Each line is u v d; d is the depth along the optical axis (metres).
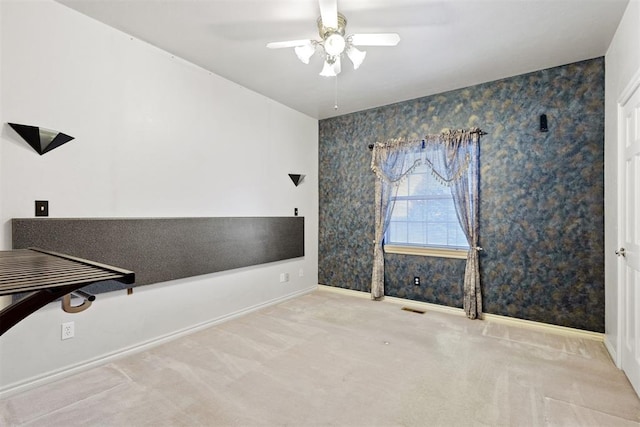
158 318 2.84
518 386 2.14
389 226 4.25
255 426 1.75
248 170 3.77
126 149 2.64
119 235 2.55
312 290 4.83
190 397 2.02
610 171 2.67
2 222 2.02
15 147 2.07
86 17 2.39
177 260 2.97
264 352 2.67
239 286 3.65
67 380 2.21
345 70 3.23
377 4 2.20
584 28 2.48
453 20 2.39
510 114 3.38
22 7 2.09
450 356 2.60
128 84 2.65
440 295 3.83
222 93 3.45
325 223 4.91
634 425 1.75
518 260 3.34
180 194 3.05
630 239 2.21
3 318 0.86
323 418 1.82
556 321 3.14
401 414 1.86
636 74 2.04
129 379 2.23
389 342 2.88
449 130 3.72
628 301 2.24
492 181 3.48
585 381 2.20
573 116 3.05
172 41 2.75
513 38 2.63
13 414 1.84
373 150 4.31
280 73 3.33
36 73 2.15
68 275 1.00
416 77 3.38
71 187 2.32
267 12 2.33
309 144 4.78
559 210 3.13
